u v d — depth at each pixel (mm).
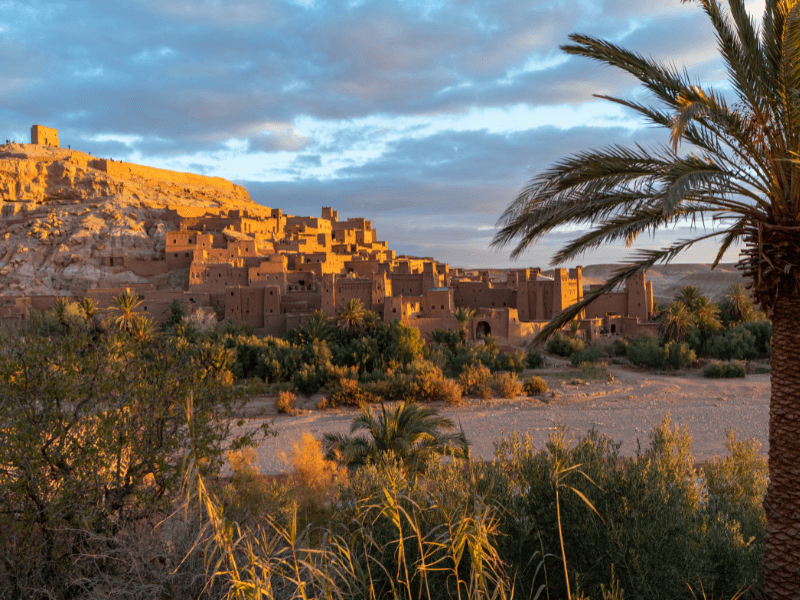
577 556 5602
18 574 4809
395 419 17297
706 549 5836
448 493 5645
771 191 6465
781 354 6402
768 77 6539
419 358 46031
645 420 30953
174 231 86125
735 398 38562
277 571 3562
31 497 5320
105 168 112500
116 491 5867
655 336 58656
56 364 6008
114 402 6246
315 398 40531
